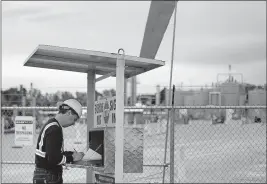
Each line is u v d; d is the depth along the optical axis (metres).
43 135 4.32
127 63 4.73
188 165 12.01
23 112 14.25
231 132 16.09
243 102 24.20
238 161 12.97
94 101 5.97
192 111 22.55
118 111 4.16
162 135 17.78
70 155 4.57
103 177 5.30
